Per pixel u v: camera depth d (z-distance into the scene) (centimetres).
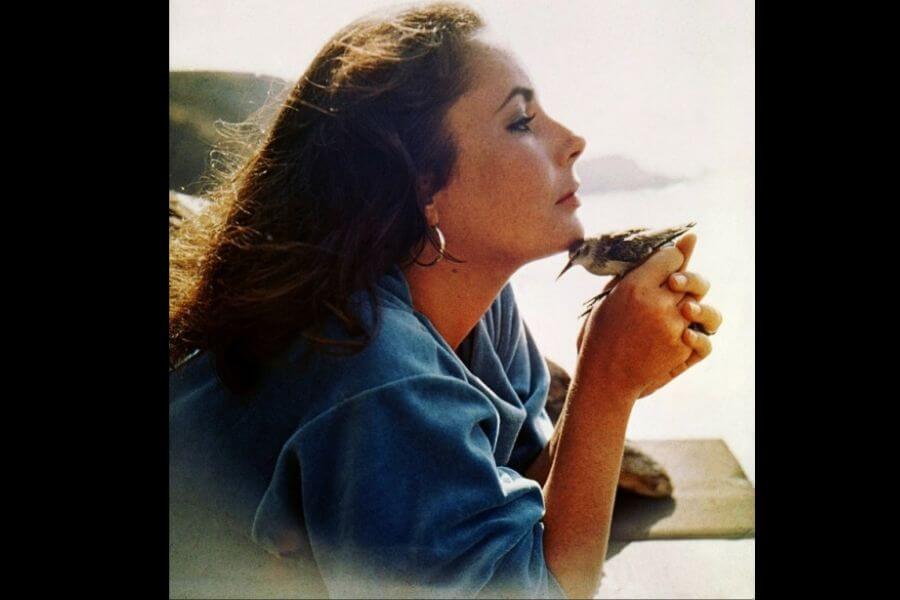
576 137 196
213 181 207
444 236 193
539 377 209
